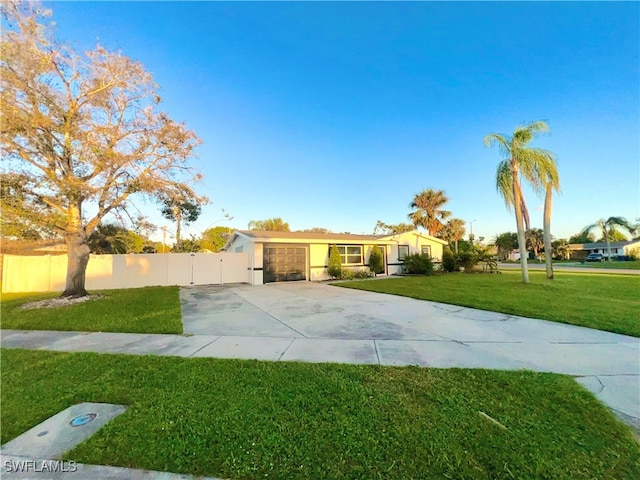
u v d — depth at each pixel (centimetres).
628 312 627
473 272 1945
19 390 313
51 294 1130
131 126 971
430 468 187
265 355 417
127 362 392
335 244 1703
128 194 982
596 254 3772
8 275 1241
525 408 258
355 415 251
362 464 192
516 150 1116
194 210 1350
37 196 825
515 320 600
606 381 312
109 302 901
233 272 1574
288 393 294
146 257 1412
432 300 854
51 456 205
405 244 2017
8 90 739
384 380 321
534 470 183
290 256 1576
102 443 219
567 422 235
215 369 362
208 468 191
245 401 279
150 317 685
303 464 192
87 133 837
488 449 204
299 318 659
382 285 1254
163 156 1010
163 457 202
